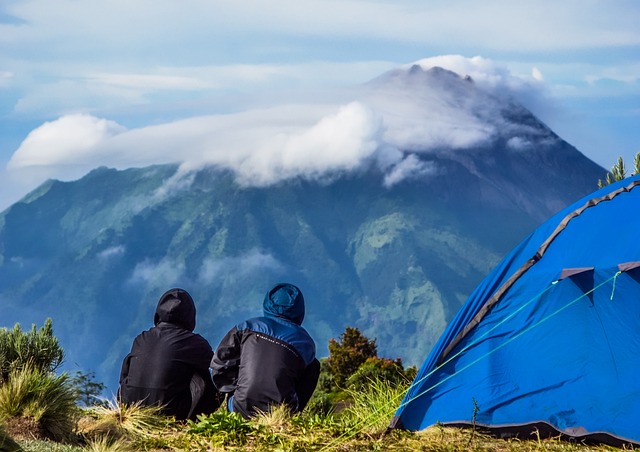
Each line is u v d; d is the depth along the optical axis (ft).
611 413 27.48
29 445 22.44
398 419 28.32
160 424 27.02
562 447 26.73
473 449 26.02
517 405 28.07
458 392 28.50
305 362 28.45
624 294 28.27
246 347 28.25
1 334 28.48
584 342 28.30
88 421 25.88
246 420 27.22
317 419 27.22
